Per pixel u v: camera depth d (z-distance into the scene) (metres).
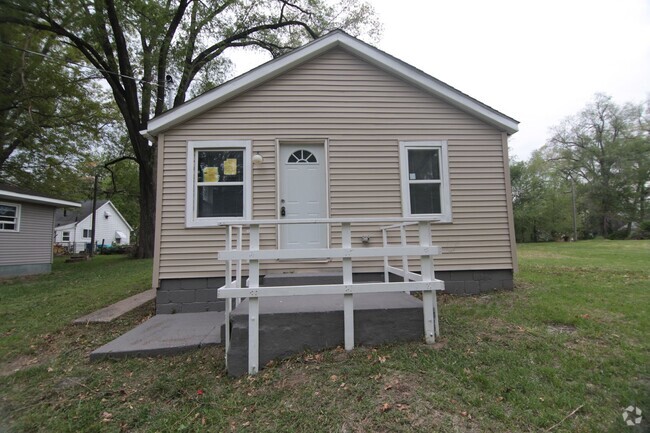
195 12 13.37
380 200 5.46
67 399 2.51
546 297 4.79
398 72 5.47
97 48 13.05
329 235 5.35
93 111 15.64
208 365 2.97
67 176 17.67
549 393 2.25
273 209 5.29
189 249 5.07
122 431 2.12
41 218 12.84
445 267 5.44
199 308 5.00
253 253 2.88
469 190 5.59
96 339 3.86
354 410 2.14
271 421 2.12
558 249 16.97
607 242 23.58
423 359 2.72
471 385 2.36
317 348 2.94
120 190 25.88
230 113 5.33
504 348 2.94
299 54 5.34
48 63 12.34
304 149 5.53
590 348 2.93
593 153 32.69
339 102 5.52
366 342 3.01
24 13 10.04
